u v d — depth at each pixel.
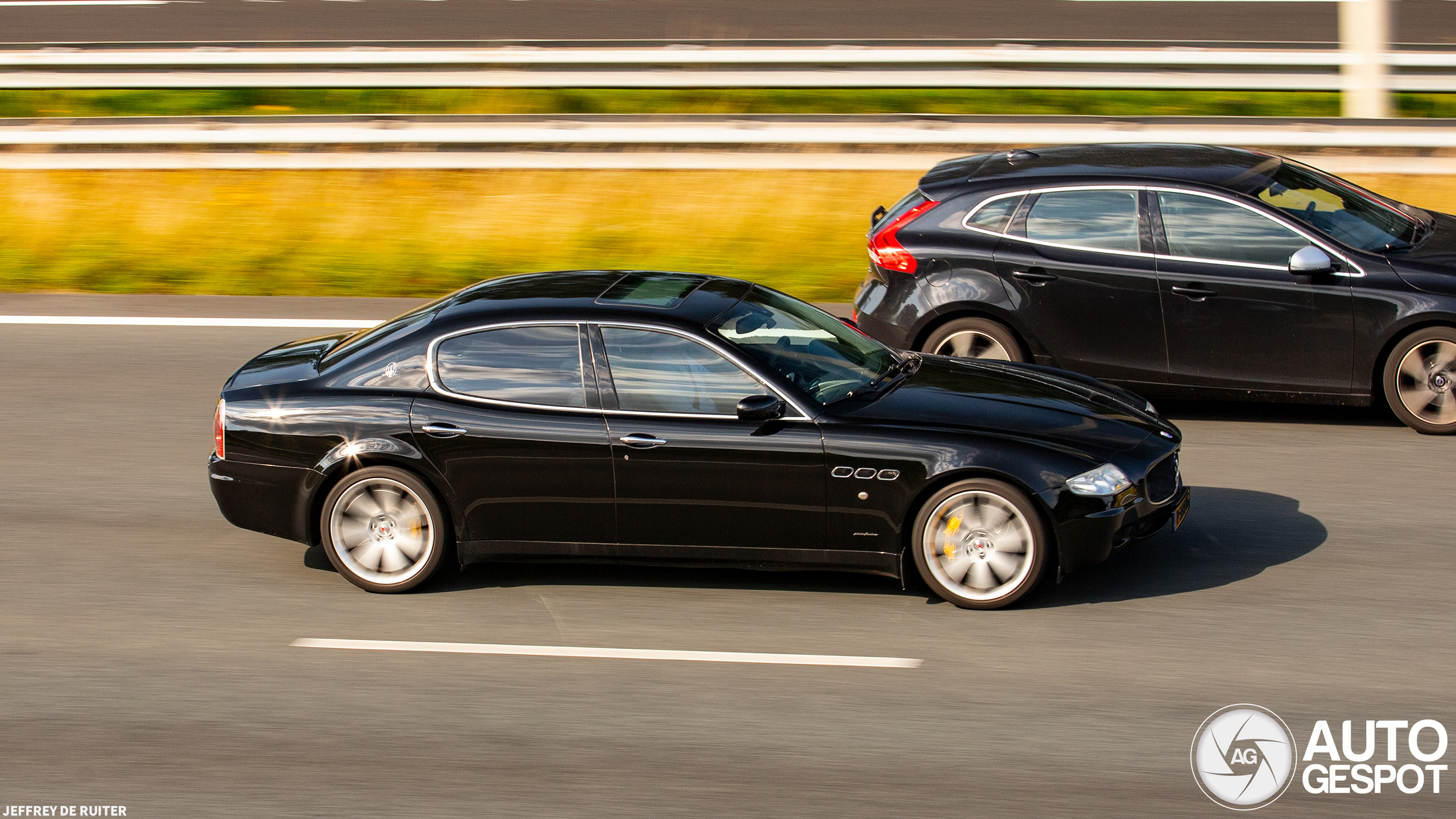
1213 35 30.08
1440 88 24.22
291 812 8.80
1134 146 17.88
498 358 12.06
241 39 32.22
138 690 10.41
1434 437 15.66
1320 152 23.31
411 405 12.00
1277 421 16.58
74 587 12.36
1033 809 8.68
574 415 11.81
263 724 9.89
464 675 10.61
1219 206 15.88
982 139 23.98
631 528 11.91
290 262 24.23
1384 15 24.06
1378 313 15.33
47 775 9.25
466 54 26.25
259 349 19.86
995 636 11.13
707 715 9.93
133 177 26.97
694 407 11.74
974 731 9.63
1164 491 11.93
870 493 11.50
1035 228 16.34
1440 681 10.22
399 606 11.98
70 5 37.34
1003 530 11.44
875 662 10.70
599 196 25.62
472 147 25.50
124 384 18.45
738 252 23.67
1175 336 15.95
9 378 18.80
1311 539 12.98
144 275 23.88
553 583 12.45
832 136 24.39
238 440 12.27
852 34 31.02
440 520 12.06
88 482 15.02
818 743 9.51
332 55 26.44
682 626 11.46
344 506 12.15
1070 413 11.99
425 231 25.00
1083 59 24.81
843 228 24.31
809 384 11.88
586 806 8.79
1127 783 8.96
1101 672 10.46
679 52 25.80
